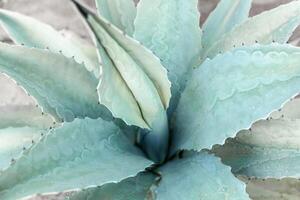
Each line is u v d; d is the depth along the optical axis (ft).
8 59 4.05
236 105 3.96
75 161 3.84
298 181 4.63
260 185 4.64
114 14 4.70
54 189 3.60
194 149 4.13
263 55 3.82
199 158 4.11
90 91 4.28
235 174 4.33
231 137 4.10
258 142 4.33
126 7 4.76
